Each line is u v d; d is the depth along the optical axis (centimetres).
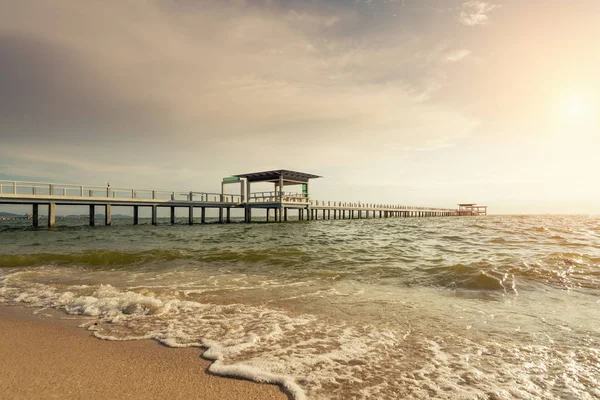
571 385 256
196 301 514
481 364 294
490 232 1728
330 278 683
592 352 317
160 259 929
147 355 310
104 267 838
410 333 371
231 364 290
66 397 230
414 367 287
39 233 1953
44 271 789
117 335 365
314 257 940
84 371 275
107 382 255
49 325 401
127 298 504
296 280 667
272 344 339
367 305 488
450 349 327
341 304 493
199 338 356
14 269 821
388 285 620
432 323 405
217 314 444
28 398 228
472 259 844
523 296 531
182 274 736
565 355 311
